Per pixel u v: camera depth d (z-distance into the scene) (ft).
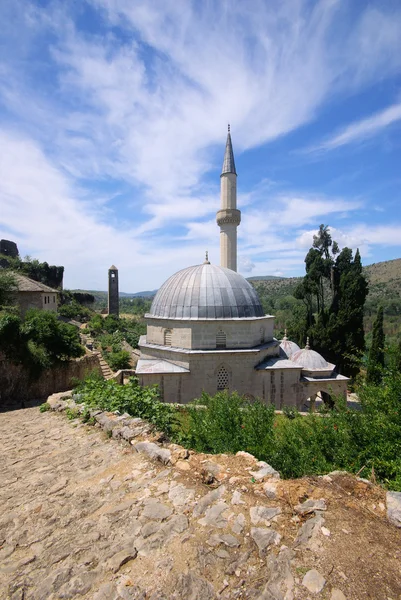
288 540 16.94
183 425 52.01
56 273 280.92
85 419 45.50
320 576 14.29
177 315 86.79
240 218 127.03
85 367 105.60
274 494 21.15
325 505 19.42
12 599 14.44
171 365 83.87
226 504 20.53
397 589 13.79
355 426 37.93
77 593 14.58
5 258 241.96
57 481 27.04
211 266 94.63
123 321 282.97
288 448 37.24
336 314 147.33
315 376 92.43
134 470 27.40
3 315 85.20
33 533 19.99
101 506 22.39
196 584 14.46
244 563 15.58
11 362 82.33
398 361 43.01
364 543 16.46
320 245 159.63
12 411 72.33
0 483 27.68
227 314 85.56
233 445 39.52
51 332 93.50
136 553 16.98
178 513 20.21
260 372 85.05
